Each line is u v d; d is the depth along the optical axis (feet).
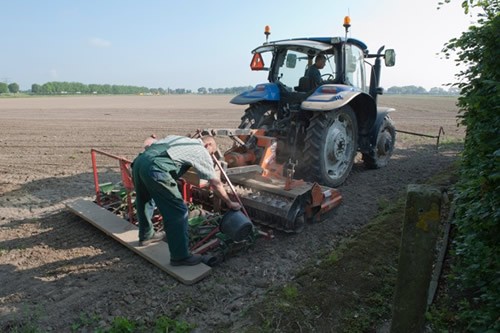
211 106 122.11
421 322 7.07
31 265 12.62
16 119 67.41
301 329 9.21
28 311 10.17
